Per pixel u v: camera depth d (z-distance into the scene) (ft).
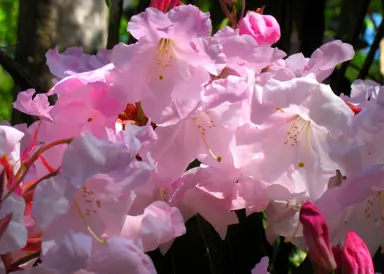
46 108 2.18
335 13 5.54
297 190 2.21
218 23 3.81
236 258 2.52
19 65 3.05
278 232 2.31
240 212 2.53
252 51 2.22
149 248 2.00
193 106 2.13
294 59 2.30
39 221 1.81
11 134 2.01
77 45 3.23
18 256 1.94
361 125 2.12
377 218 2.20
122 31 5.15
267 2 3.53
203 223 2.53
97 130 2.14
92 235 1.90
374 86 2.37
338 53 2.31
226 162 2.19
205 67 2.14
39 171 2.05
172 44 2.14
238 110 2.18
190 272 2.39
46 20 3.20
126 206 1.94
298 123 2.21
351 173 2.09
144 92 2.14
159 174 2.12
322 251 1.91
